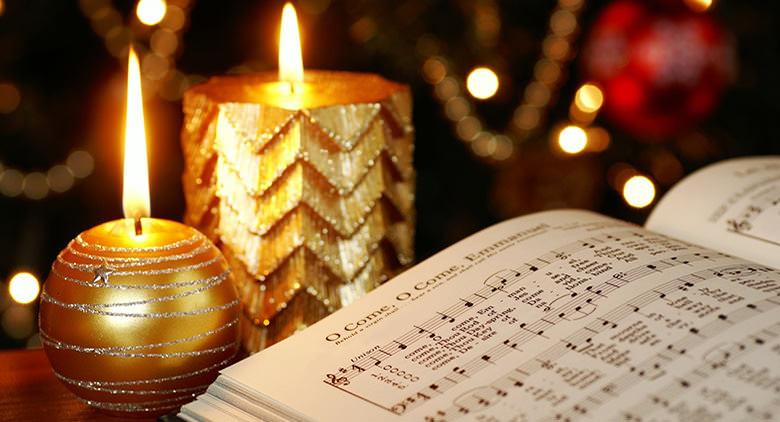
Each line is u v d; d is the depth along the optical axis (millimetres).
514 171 1100
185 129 654
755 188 670
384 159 641
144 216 597
